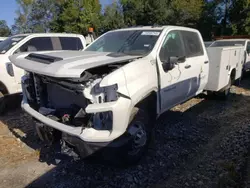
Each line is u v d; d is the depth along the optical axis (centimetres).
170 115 545
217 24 3653
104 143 273
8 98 588
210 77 609
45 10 4247
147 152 370
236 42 1076
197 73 487
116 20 3731
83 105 295
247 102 667
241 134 434
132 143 321
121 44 417
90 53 353
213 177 316
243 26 3347
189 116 541
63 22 3909
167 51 398
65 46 700
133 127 320
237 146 390
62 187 298
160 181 310
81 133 273
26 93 370
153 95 358
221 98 669
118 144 284
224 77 634
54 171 330
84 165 343
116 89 274
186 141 415
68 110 309
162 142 408
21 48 607
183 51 448
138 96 301
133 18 3684
